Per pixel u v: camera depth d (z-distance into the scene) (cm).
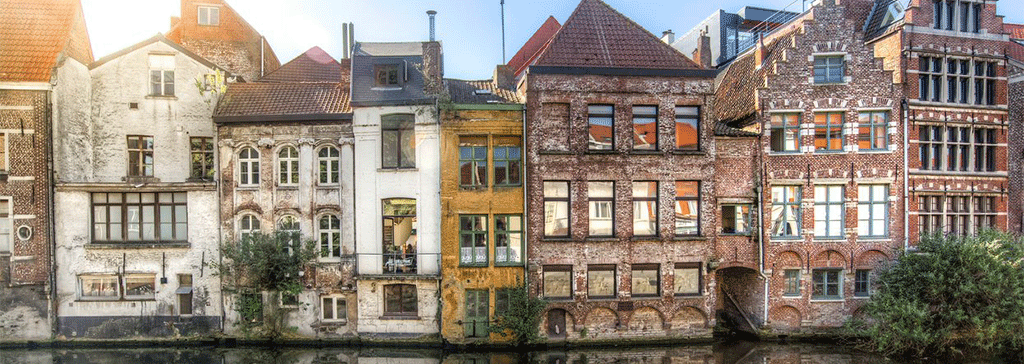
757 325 2202
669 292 2147
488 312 2106
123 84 2145
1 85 2005
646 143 2158
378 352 2069
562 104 2117
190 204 2127
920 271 1973
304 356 2025
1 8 2158
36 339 2066
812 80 2152
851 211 2164
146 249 2111
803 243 2170
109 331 2108
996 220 2256
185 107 2161
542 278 2119
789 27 2684
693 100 2145
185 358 1991
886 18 2391
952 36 2211
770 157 2156
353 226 2128
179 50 2162
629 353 2058
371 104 2097
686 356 2020
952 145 2242
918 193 2178
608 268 2152
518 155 2133
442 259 2092
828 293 2206
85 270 2097
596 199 2144
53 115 2044
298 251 2088
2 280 2045
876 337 1959
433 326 2117
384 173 2112
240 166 2145
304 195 2125
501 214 2117
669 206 2142
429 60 2158
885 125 2181
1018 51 2516
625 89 2116
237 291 2094
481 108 2095
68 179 2084
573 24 2206
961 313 1862
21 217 2036
